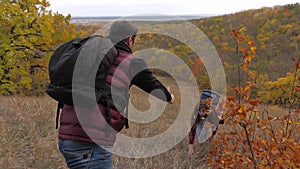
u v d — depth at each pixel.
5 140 5.23
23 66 21.05
